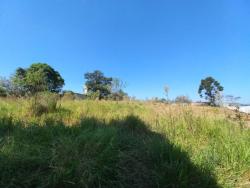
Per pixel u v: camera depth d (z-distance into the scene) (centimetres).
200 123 546
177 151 384
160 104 1005
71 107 798
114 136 408
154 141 416
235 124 572
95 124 533
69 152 357
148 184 344
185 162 364
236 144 439
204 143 478
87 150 364
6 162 333
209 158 389
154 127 545
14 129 472
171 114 599
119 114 684
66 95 1227
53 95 764
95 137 394
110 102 1026
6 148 364
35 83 827
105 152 361
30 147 381
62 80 3866
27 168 342
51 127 474
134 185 341
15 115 606
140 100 1172
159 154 380
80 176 324
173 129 516
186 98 721
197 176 351
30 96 766
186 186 334
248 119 661
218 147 434
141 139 448
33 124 495
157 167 359
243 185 360
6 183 319
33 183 324
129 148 403
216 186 344
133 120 572
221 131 514
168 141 414
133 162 370
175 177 342
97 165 341
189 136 504
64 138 391
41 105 675
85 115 620
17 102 773
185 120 553
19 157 344
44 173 337
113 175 344
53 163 342
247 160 402
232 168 390
